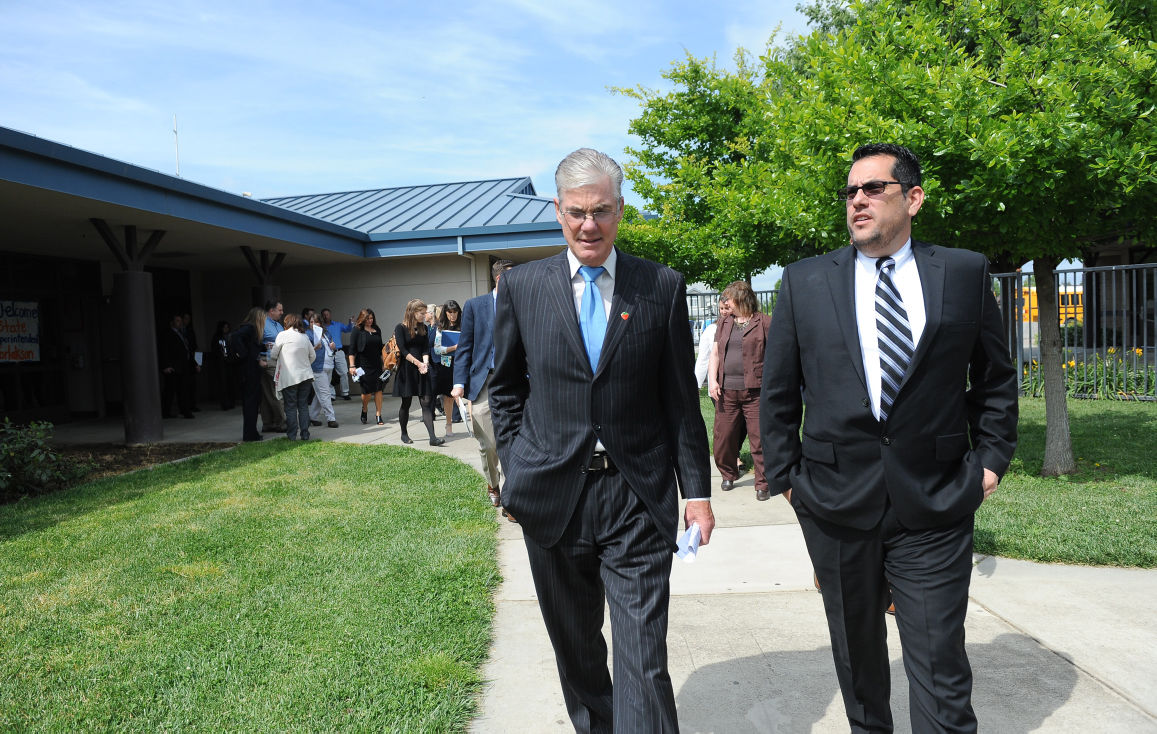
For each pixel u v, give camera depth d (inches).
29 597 156.9
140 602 153.1
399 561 174.6
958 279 85.0
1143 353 423.2
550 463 84.7
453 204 684.7
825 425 87.7
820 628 138.1
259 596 155.0
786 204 271.3
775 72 436.8
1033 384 450.0
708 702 113.3
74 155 295.1
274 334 418.3
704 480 87.7
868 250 87.0
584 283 86.4
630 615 82.3
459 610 145.6
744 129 515.5
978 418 88.8
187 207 376.5
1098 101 182.2
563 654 93.3
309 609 147.4
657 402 88.5
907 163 85.7
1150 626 132.0
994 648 125.9
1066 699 109.3
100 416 534.6
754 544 188.5
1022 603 143.6
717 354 239.1
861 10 222.1
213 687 117.8
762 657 127.3
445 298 618.2
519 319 88.1
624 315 84.0
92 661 127.5
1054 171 188.2
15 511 232.5
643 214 554.3
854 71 213.9
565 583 89.0
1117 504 202.5
